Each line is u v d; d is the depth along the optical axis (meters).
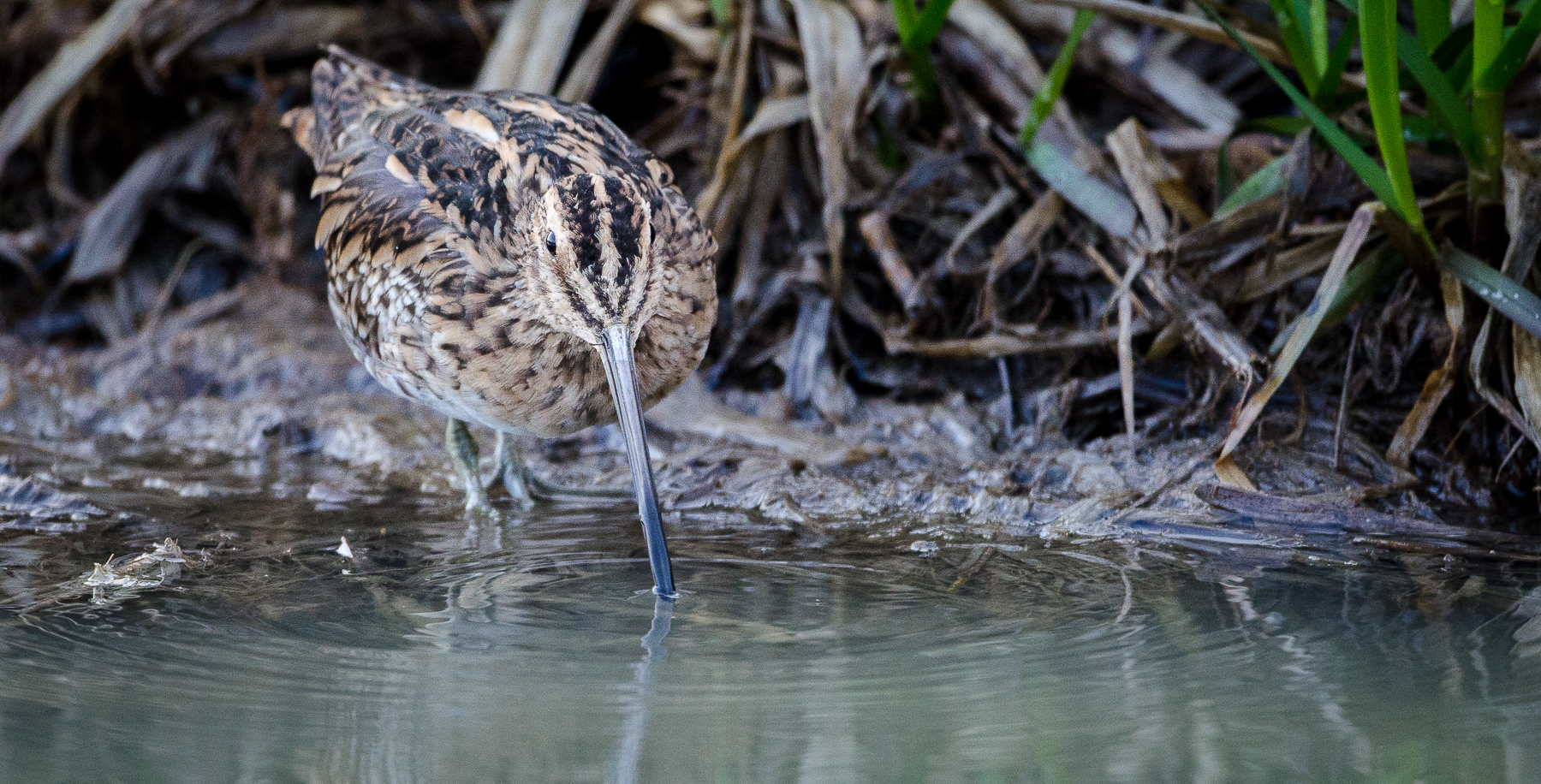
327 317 13.02
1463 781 5.21
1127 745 5.56
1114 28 12.32
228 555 8.35
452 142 9.02
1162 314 10.66
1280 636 6.82
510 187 8.55
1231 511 8.98
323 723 5.80
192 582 7.79
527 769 5.38
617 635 6.91
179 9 13.53
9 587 7.67
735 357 11.73
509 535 8.87
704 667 6.46
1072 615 7.17
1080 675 6.32
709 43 12.43
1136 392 10.62
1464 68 9.73
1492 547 8.38
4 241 13.52
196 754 5.51
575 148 8.88
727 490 9.75
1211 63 12.67
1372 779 5.24
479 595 7.58
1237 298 10.29
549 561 8.26
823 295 11.56
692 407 10.95
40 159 14.11
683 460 10.23
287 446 11.21
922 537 8.77
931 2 10.86
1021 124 11.73
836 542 8.66
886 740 5.61
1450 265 9.43
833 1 12.09
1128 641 6.76
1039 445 10.50
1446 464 9.58
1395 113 8.77
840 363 11.54
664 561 7.57
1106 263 10.72
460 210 8.57
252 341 12.52
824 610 7.29
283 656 6.62
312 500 9.75
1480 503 9.38
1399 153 8.93
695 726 5.77
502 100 9.72
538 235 8.08
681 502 9.69
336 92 10.35
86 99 14.05
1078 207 11.10
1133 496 9.22
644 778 5.28
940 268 11.52
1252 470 9.52
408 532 8.92
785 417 11.15
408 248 8.66
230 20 13.65
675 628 7.00
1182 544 8.58
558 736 5.67
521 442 10.95
